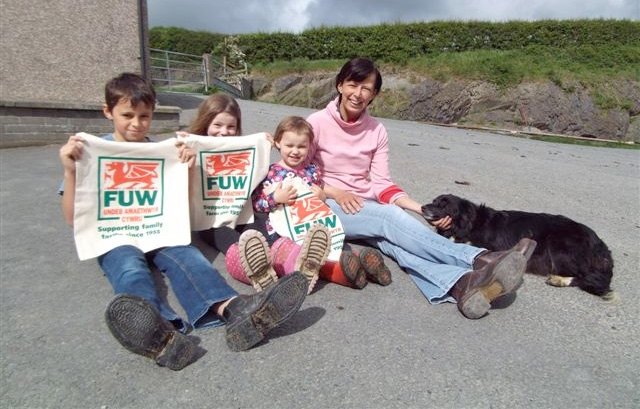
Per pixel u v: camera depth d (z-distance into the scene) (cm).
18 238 359
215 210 306
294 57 2391
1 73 737
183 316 249
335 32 2292
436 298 272
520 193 593
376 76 323
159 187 275
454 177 659
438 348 231
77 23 782
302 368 211
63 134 754
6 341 224
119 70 832
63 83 787
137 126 279
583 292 304
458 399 195
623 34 1983
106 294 274
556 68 1844
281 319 214
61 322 242
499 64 1858
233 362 213
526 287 307
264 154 311
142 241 268
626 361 229
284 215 308
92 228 257
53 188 503
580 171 812
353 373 209
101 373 203
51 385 194
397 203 341
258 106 1667
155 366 209
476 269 261
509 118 1800
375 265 283
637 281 329
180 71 2006
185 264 249
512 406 192
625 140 1775
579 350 236
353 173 347
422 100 1914
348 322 252
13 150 699
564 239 303
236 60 2416
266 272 258
